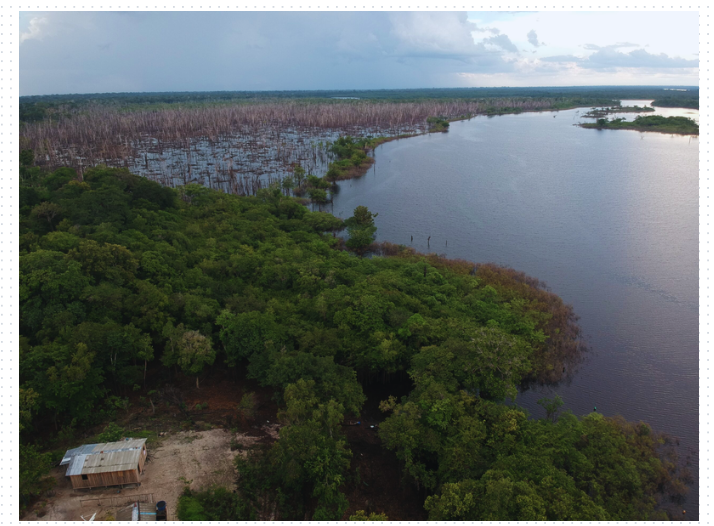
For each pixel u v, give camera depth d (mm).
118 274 73875
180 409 59594
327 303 74812
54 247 77188
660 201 162125
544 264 114375
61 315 61906
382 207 161500
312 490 49219
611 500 44250
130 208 106438
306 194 174750
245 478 48750
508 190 179875
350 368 61406
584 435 51656
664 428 63000
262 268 89875
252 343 63562
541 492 43000
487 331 64562
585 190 177125
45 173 161375
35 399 51844
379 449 56938
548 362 74938
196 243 101812
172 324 67312
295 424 51562
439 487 48500
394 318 70500
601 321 89188
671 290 100938
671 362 77375
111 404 58125
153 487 46438
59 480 46531
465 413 53938
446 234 135250
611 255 119125
